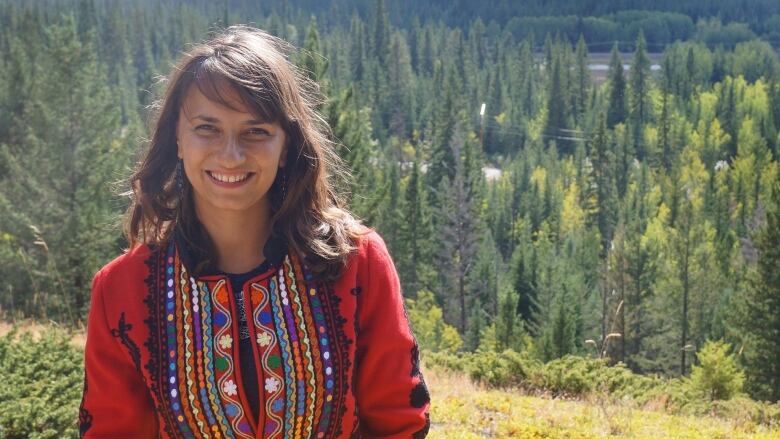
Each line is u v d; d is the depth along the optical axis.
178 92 1.99
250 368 1.96
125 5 165.12
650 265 45.75
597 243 69.00
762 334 25.94
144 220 2.07
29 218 23.45
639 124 127.50
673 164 107.50
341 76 129.50
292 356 1.96
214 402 1.95
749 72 166.38
